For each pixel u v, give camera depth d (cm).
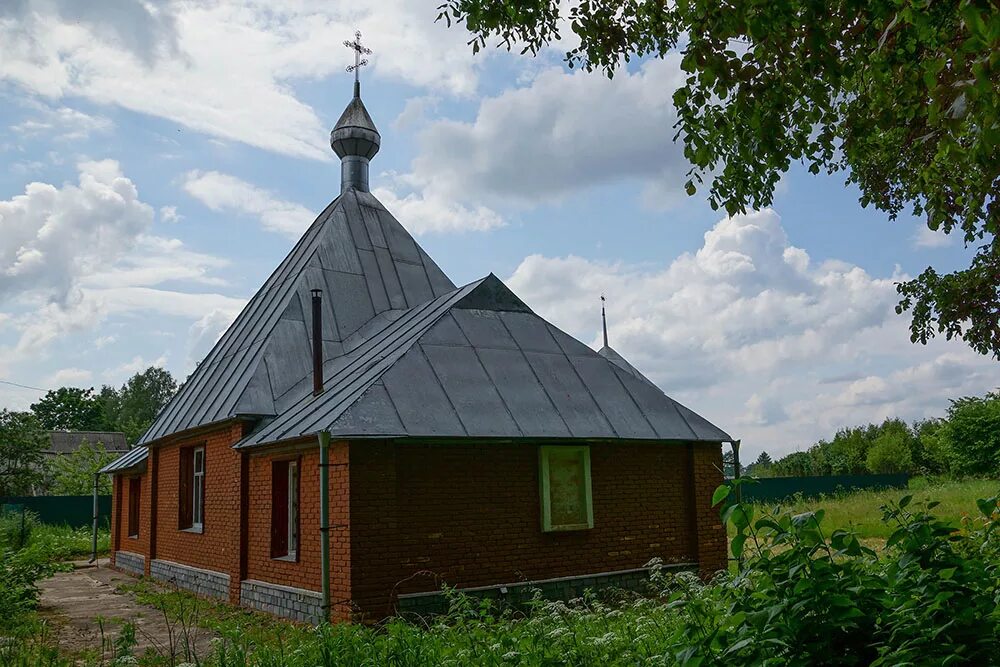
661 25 752
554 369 1409
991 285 1019
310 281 1741
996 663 354
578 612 798
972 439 4119
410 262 1948
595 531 1308
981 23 338
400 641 685
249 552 1402
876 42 546
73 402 8612
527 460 1266
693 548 1407
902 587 390
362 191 2067
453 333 1376
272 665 703
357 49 2178
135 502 2219
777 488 3803
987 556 517
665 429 1393
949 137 446
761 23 516
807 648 373
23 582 1324
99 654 995
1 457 3669
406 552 1126
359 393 1181
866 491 3747
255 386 1471
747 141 616
